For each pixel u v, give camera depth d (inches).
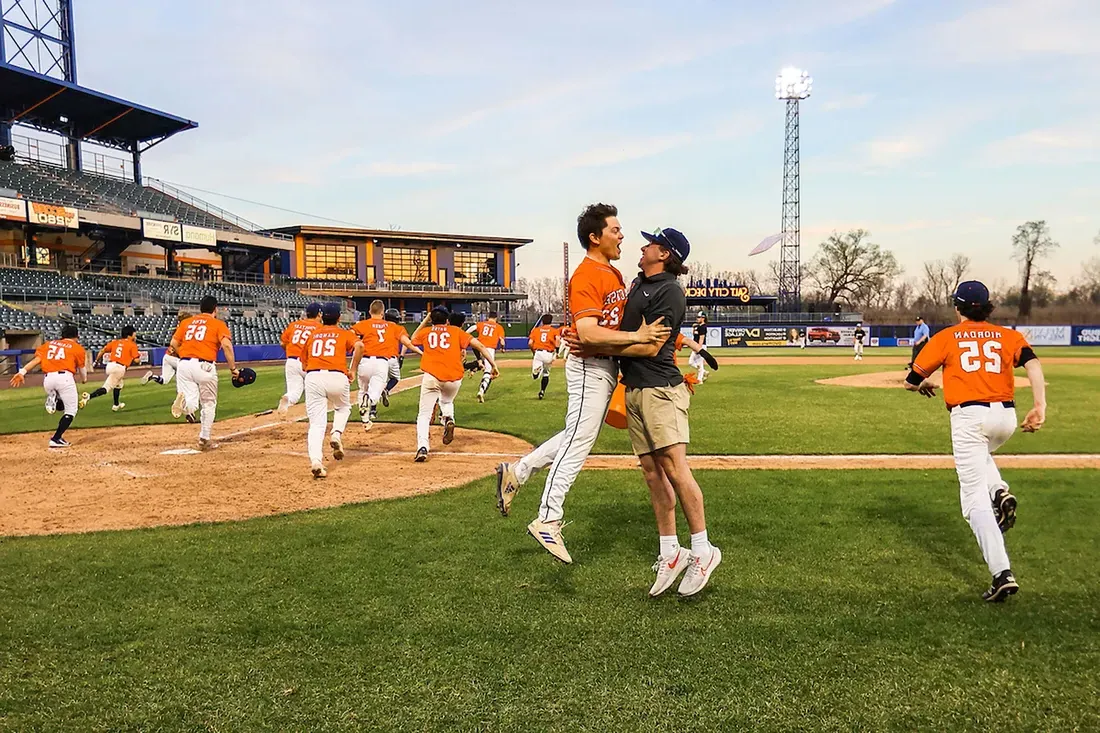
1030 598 150.0
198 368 359.3
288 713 106.8
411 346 427.8
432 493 257.8
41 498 263.0
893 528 204.1
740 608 145.4
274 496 260.2
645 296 152.5
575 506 233.8
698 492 150.3
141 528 215.9
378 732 101.6
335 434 311.7
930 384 184.2
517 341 1843.0
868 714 105.5
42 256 1432.1
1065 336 1785.2
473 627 136.9
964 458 166.7
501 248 2566.4
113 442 399.2
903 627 135.6
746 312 2177.7
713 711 106.3
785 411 492.7
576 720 104.0
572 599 151.0
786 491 251.4
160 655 126.5
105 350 581.6
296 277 2190.0
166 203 1729.8
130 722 104.8
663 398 149.8
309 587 160.1
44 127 1576.0
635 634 133.1
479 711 106.8
